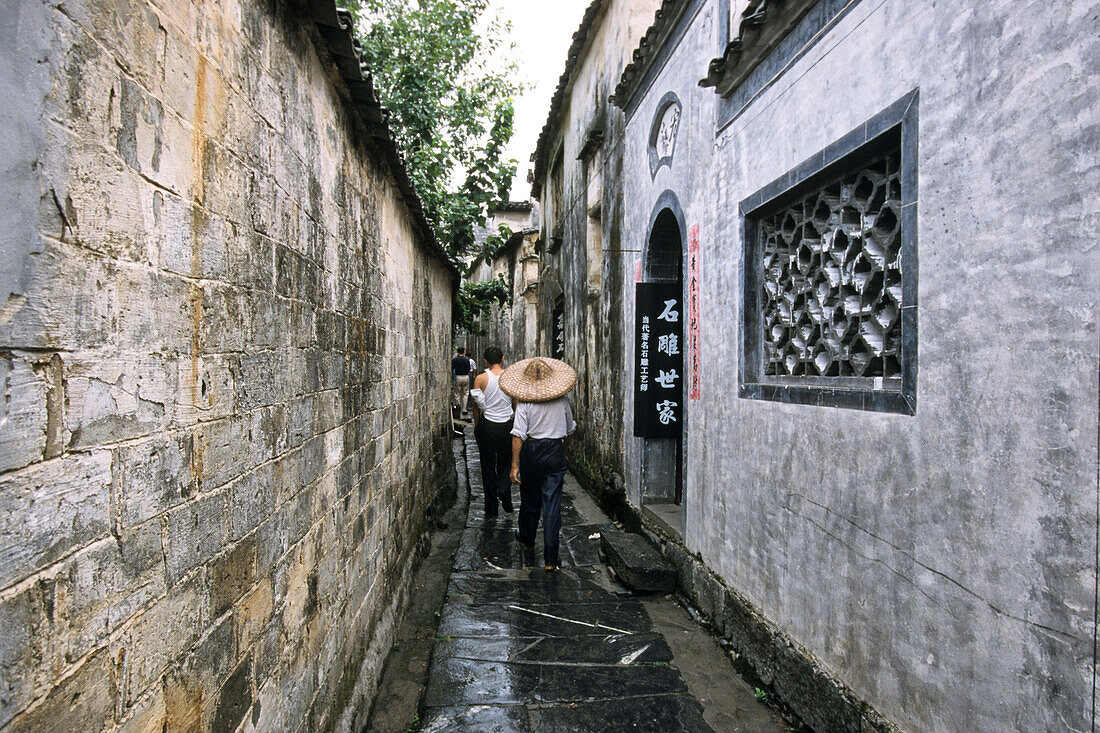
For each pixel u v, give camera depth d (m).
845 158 2.73
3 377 0.87
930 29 2.21
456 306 10.70
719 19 4.19
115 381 1.13
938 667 2.13
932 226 2.19
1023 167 1.83
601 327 7.84
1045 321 1.76
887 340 2.54
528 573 5.05
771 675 3.22
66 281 1.00
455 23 8.27
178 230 1.37
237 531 1.65
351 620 2.87
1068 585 1.67
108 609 1.11
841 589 2.69
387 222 3.93
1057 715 1.69
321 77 2.49
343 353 2.80
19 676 0.89
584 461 8.67
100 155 1.09
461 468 9.84
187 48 1.41
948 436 2.11
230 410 1.62
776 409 3.28
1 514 0.86
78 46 1.03
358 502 3.05
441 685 3.30
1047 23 1.76
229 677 1.59
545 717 3.04
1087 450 1.63
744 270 3.74
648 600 4.56
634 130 6.45
